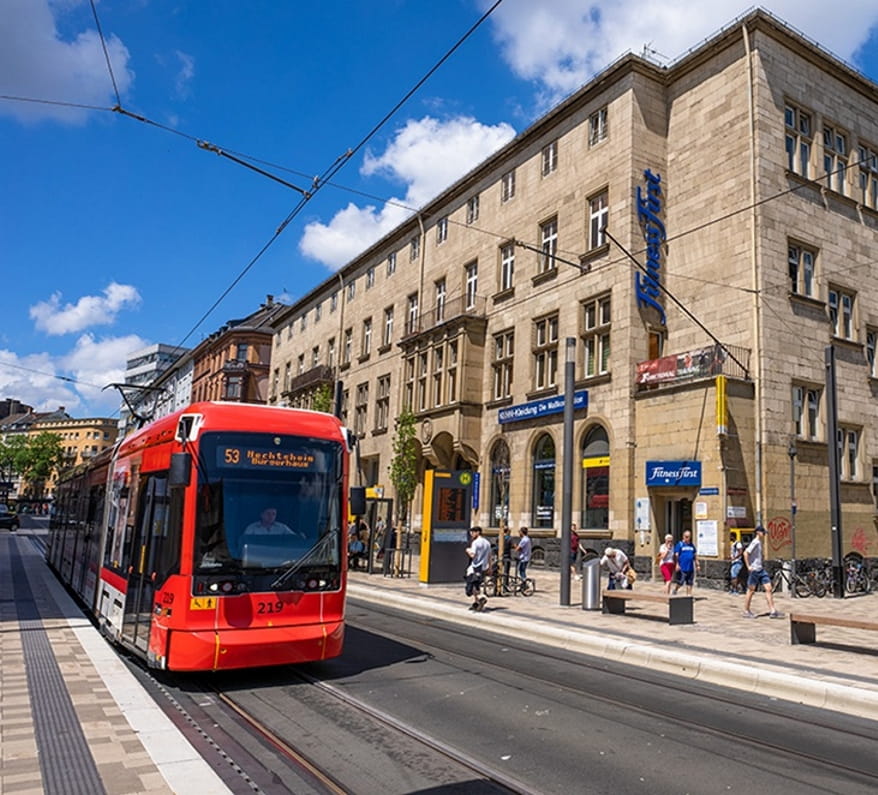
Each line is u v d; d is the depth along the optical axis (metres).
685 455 20.84
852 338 23.70
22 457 117.06
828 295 23.09
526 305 27.92
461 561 20.58
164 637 7.93
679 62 24.55
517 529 26.56
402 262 37.81
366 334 41.28
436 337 31.92
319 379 42.50
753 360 20.95
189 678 8.56
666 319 23.91
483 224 31.42
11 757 5.45
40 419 146.25
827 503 21.59
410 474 29.00
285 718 7.06
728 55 23.23
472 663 9.97
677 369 21.44
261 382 63.38
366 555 26.30
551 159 27.92
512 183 30.05
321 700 7.76
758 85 22.25
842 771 5.87
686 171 24.08
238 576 8.11
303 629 8.30
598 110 25.86
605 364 24.19
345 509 9.01
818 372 22.12
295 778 5.46
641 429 22.28
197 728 6.63
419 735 6.55
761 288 21.23
